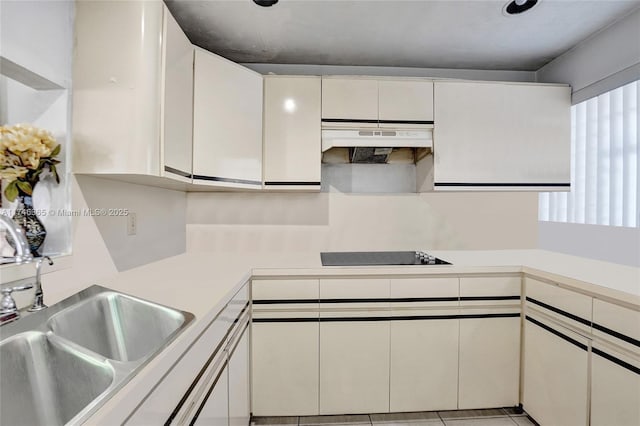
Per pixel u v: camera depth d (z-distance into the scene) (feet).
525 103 7.22
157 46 4.09
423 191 7.88
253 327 5.50
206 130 5.52
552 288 4.98
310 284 5.54
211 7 5.62
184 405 2.73
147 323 3.26
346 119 6.87
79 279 4.06
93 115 3.92
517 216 8.16
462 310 5.67
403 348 5.63
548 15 5.97
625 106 6.22
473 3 5.57
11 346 2.35
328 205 7.91
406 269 5.58
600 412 4.13
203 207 7.64
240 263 5.94
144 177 4.34
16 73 3.47
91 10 3.95
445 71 8.26
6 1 3.14
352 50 7.23
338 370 5.58
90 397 2.18
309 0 5.46
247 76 6.33
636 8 5.80
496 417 5.70
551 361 4.99
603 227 6.68
